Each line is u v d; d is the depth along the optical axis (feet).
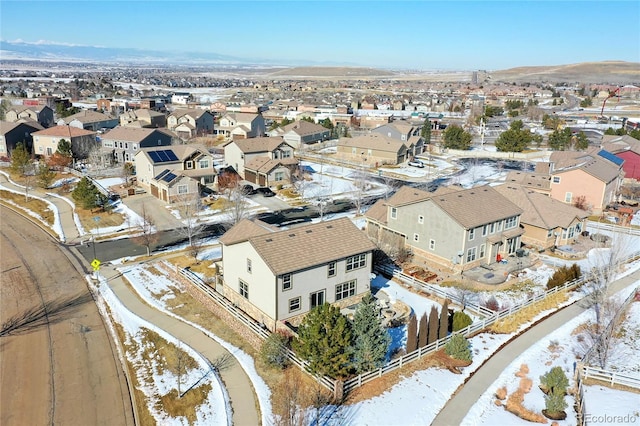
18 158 243.60
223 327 110.42
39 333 109.91
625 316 112.68
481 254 143.84
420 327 96.22
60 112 428.97
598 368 88.58
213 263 145.28
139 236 161.07
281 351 93.35
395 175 271.08
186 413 82.79
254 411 82.02
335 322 88.94
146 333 108.88
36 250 158.81
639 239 169.37
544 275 138.31
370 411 78.84
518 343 101.30
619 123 490.90
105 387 91.66
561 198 203.62
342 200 218.18
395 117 536.42
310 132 358.02
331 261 109.09
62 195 217.97
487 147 372.58
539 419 76.59
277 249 105.81
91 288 132.26
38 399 87.81
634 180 243.40
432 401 81.61
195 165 225.97
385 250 143.33
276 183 234.99
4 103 417.28
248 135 373.20
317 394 83.56
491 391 84.43
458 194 147.64
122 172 242.37
